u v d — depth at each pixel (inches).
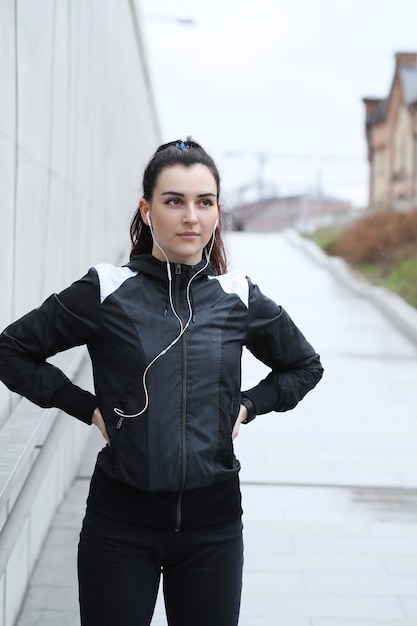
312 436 211.0
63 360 113.0
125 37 313.4
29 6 112.7
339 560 136.1
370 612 118.6
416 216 579.8
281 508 160.1
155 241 70.4
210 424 66.8
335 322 398.6
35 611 116.9
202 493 67.7
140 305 68.1
